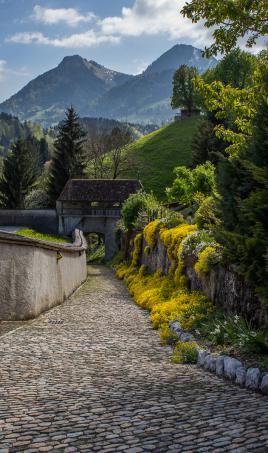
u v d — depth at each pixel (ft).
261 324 29.91
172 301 48.26
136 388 22.93
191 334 35.17
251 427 16.22
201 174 126.21
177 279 56.13
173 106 386.32
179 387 23.03
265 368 23.41
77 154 232.94
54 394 21.85
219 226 34.12
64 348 33.76
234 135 40.75
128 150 313.94
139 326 44.62
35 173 249.34
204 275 44.55
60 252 67.51
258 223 26.71
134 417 18.08
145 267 90.43
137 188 205.16
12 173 236.84
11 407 19.71
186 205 133.28
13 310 47.55
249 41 35.24
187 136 325.83
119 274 118.93
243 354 26.94
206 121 189.88
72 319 49.26
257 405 19.20
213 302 41.70
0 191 237.66
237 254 29.37
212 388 22.70
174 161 292.81
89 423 17.49
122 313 54.19
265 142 27.84
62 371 26.78
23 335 39.09
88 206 203.82
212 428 16.39
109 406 19.72
